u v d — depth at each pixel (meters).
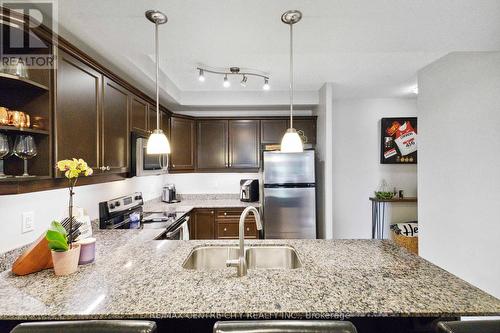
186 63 2.75
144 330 0.72
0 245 1.44
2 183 1.25
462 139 2.23
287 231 3.36
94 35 1.71
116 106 2.20
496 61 1.93
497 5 1.36
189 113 4.24
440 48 1.90
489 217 1.98
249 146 3.94
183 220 3.05
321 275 1.27
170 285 1.17
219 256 1.77
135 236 2.01
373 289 1.13
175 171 3.72
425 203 2.72
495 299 1.05
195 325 1.11
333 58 2.61
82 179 1.79
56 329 0.71
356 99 4.22
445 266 2.42
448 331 0.75
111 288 1.14
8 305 1.00
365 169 4.21
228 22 1.54
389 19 1.50
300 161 3.38
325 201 3.34
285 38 1.74
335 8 1.39
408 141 4.13
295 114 4.25
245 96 3.82
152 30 1.64
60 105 1.51
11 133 1.37
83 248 1.41
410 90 3.74
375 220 4.12
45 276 1.26
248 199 3.93
